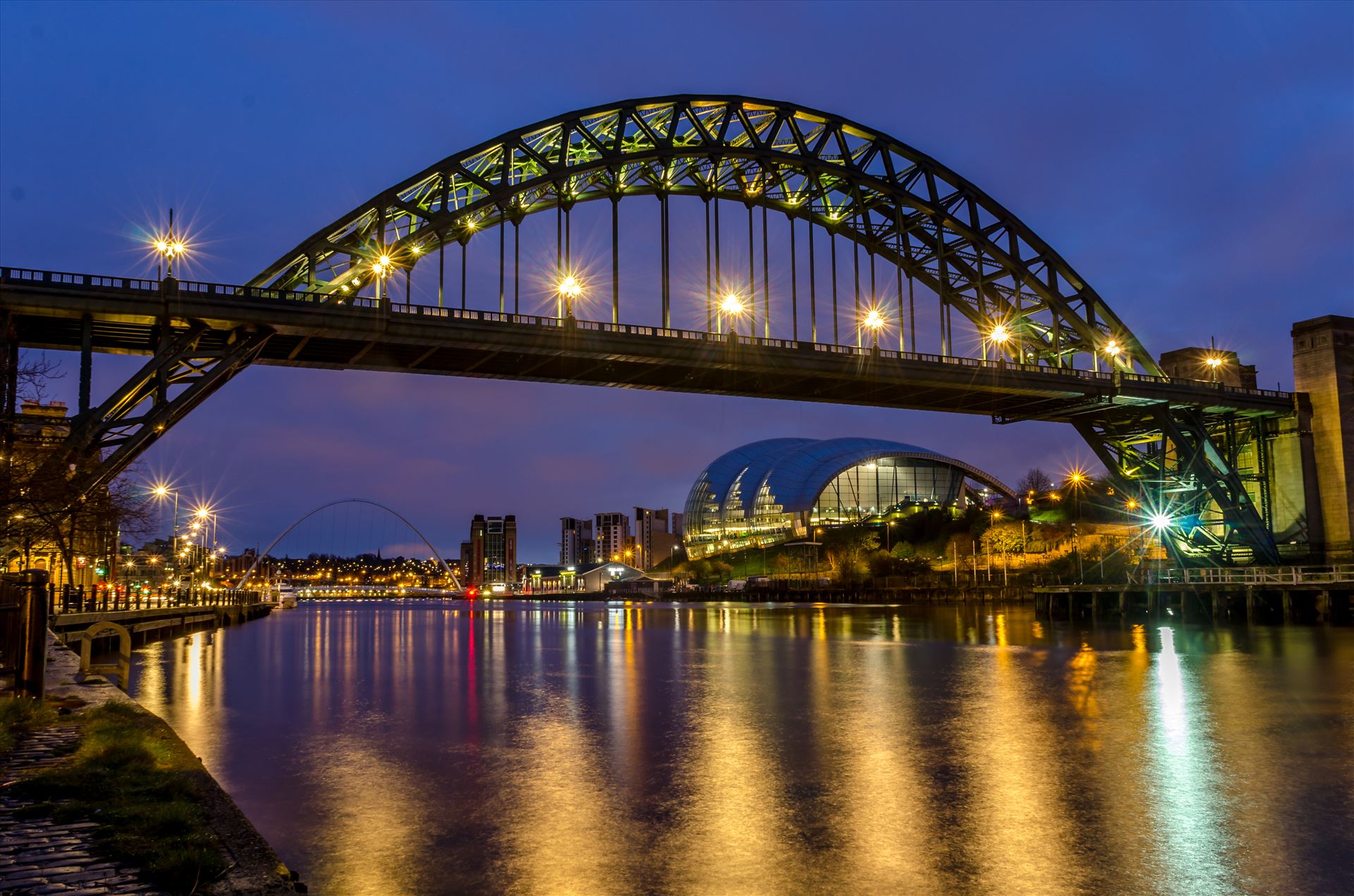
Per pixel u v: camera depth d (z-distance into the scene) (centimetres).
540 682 4228
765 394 8525
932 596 16050
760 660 5200
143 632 7031
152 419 5506
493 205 7162
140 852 988
